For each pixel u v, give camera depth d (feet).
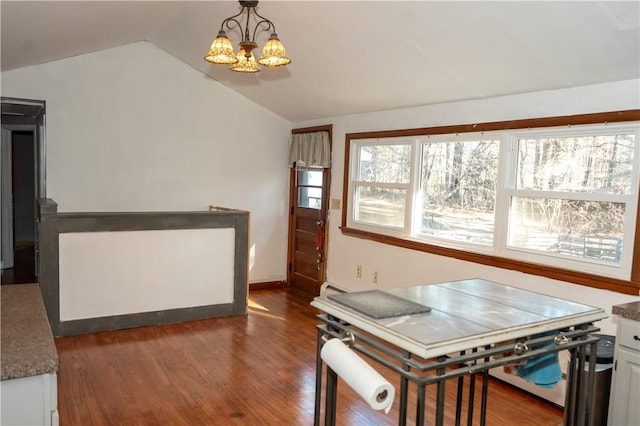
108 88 16.53
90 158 16.46
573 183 10.56
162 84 17.42
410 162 14.65
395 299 7.14
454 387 11.06
